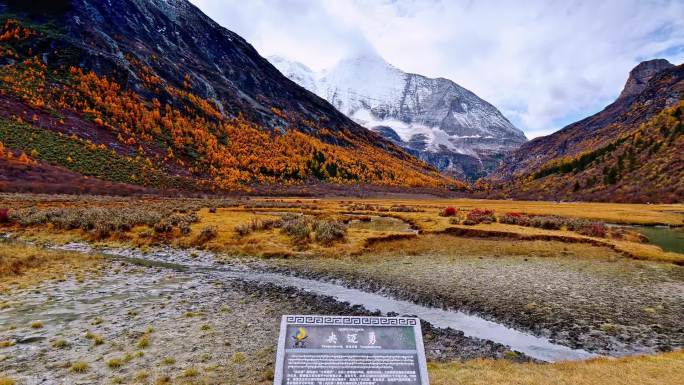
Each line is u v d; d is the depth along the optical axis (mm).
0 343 15609
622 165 185875
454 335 18359
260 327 18406
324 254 36438
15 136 129625
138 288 24797
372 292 25344
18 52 193875
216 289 25203
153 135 189500
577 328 19500
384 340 8734
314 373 8352
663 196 140250
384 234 44781
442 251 38219
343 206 93062
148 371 13617
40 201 75875
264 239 42000
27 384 12547
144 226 47719
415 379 8383
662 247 44625
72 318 18875
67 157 131625
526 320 20484
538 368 13969
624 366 14031
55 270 28141
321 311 21297
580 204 131125
